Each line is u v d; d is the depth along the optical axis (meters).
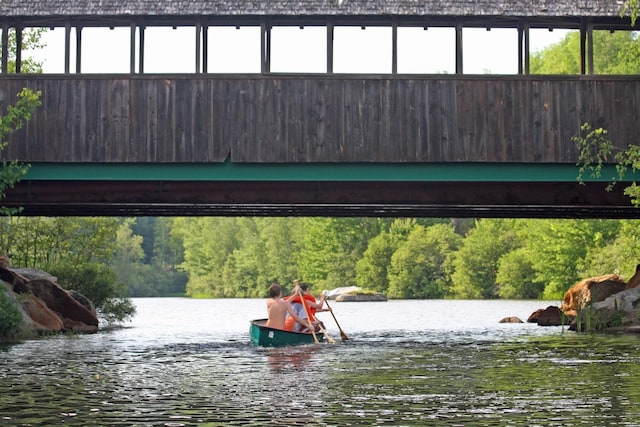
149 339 30.36
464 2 26.86
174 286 140.62
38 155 27.30
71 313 34.50
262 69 27.28
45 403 15.00
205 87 27.34
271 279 117.25
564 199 28.39
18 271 34.03
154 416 13.68
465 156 27.14
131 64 27.36
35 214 34.50
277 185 28.31
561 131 27.20
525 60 27.34
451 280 96.25
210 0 27.02
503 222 92.38
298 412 13.97
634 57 27.73
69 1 27.06
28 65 42.06
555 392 16.06
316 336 28.53
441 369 19.86
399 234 101.38
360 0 26.89
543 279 70.50
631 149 24.97
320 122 27.25
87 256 46.47
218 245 126.38
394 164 27.31
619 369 19.70
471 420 13.24
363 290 88.62
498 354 23.55
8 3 27.03
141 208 31.80
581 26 27.66
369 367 20.38
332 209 32.50
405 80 27.25
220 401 15.09
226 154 27.20
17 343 27.78
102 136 27.30
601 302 34.31
